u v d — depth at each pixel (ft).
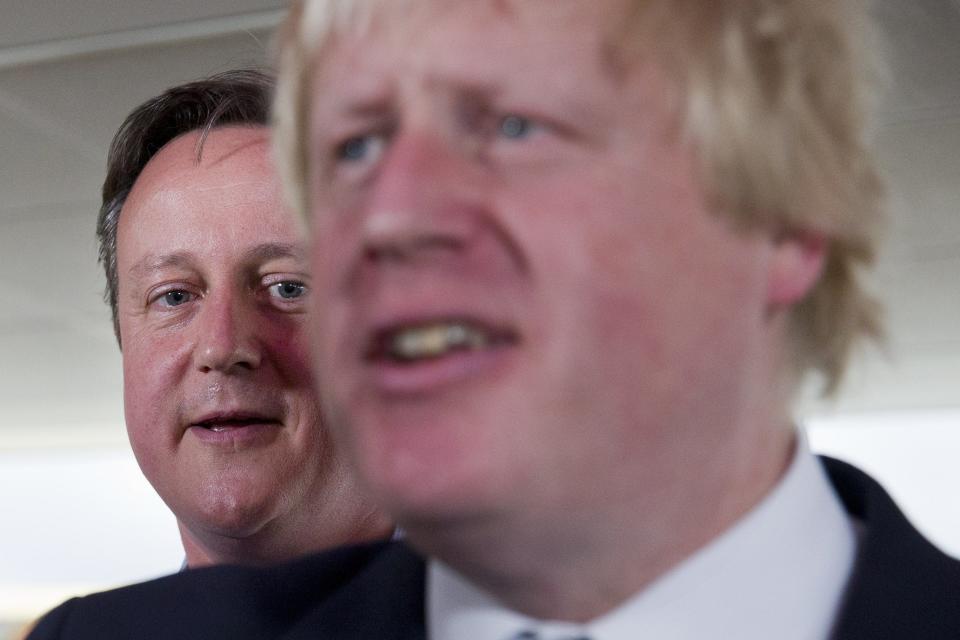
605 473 1.45
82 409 21.94
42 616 2.26
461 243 1.42
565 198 1.44
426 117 1.48
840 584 1.77
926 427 22.02
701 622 1.63
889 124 10.79
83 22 9.16
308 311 3.10
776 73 1.57
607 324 1.43
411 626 1.90
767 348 1.64
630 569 1.59
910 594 1.73
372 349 1.47
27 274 15.30
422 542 1.53
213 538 3.10
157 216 3.10
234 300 3.04
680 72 1.50
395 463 1.43
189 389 3.04
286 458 3.05
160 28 9.17
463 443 1.41
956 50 9.23
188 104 3.26
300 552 3.11
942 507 21.80
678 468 1.51
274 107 1.88
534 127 1.47
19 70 9.95
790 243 1.63
